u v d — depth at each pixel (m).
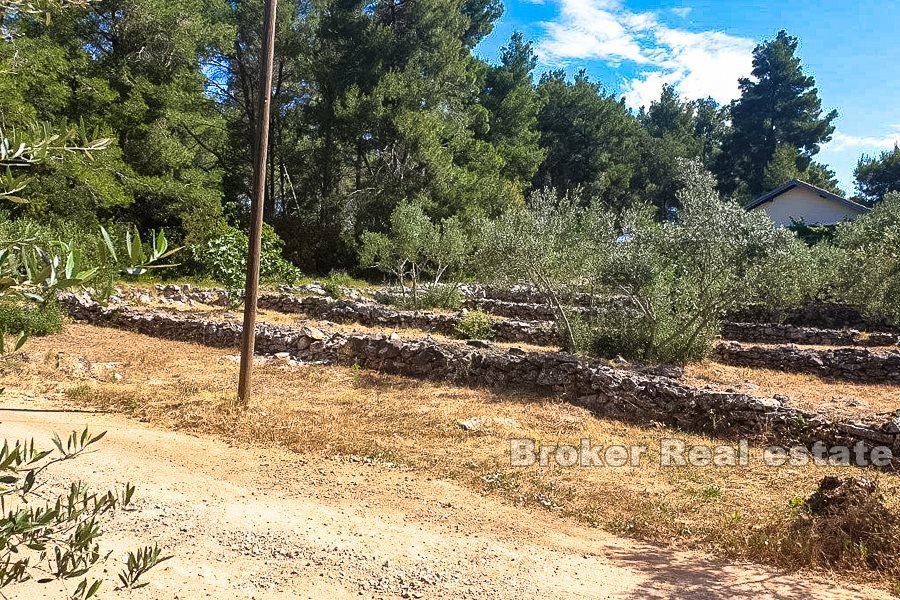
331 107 33.44
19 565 1.80
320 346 13.87
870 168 49.16
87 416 8.87
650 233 13.65
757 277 12.41
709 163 57.34
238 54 35.00
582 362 11.21
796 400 11.21
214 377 11.69
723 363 15.19
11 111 19.98
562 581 4.96
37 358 11.88
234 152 36.62
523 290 24.92
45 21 2.14
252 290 9.61
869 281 18.25
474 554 5.40
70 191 24.48
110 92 26.64
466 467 7.54
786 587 4.91
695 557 5.49
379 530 5.80
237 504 6.21
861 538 5.48
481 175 36.69
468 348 13.08
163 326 16.12
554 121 50.50
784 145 51.41
